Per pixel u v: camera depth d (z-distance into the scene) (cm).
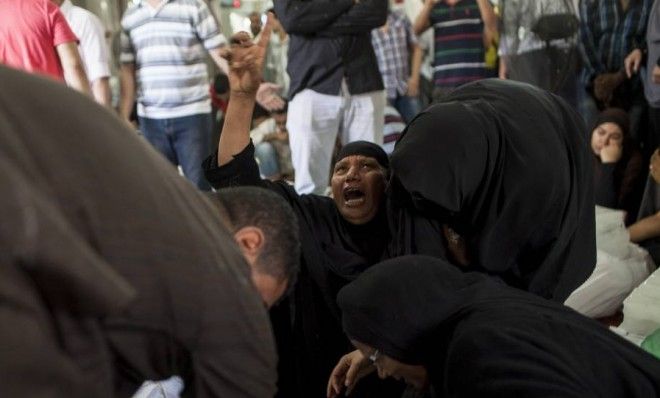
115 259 85
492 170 166
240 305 94
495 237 167
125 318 87
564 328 119
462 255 173
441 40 447
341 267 193
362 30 360
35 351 76
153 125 386
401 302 128
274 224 122
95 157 86
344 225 199
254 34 267
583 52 412
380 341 129
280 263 122
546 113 175
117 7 458
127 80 386
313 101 362
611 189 353
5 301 75
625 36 402
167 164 97
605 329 126
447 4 443
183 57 378
